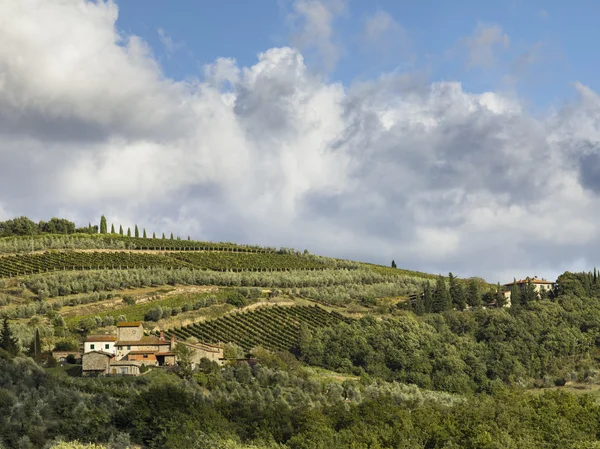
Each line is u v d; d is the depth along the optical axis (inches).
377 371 6752.0
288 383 5556.1
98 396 4234.7
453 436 3998.5
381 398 4768.7
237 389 5093.5
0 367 4318.4
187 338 7057.1
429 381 6653.5
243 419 4185.5
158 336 6850.4
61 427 3641.7
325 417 4286.4
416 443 3909.9
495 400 4731.8
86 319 7042.3
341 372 6776.6
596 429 4298.7
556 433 4067.4
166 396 4099.4
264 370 5644.7
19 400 3841.0
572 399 4672.7
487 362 6983.3
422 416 4252.0
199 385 5132.9
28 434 3476.9
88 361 5502.0
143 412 3885.3
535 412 4414.4
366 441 3836.1
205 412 4067.4
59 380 4517.7
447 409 4608.8
